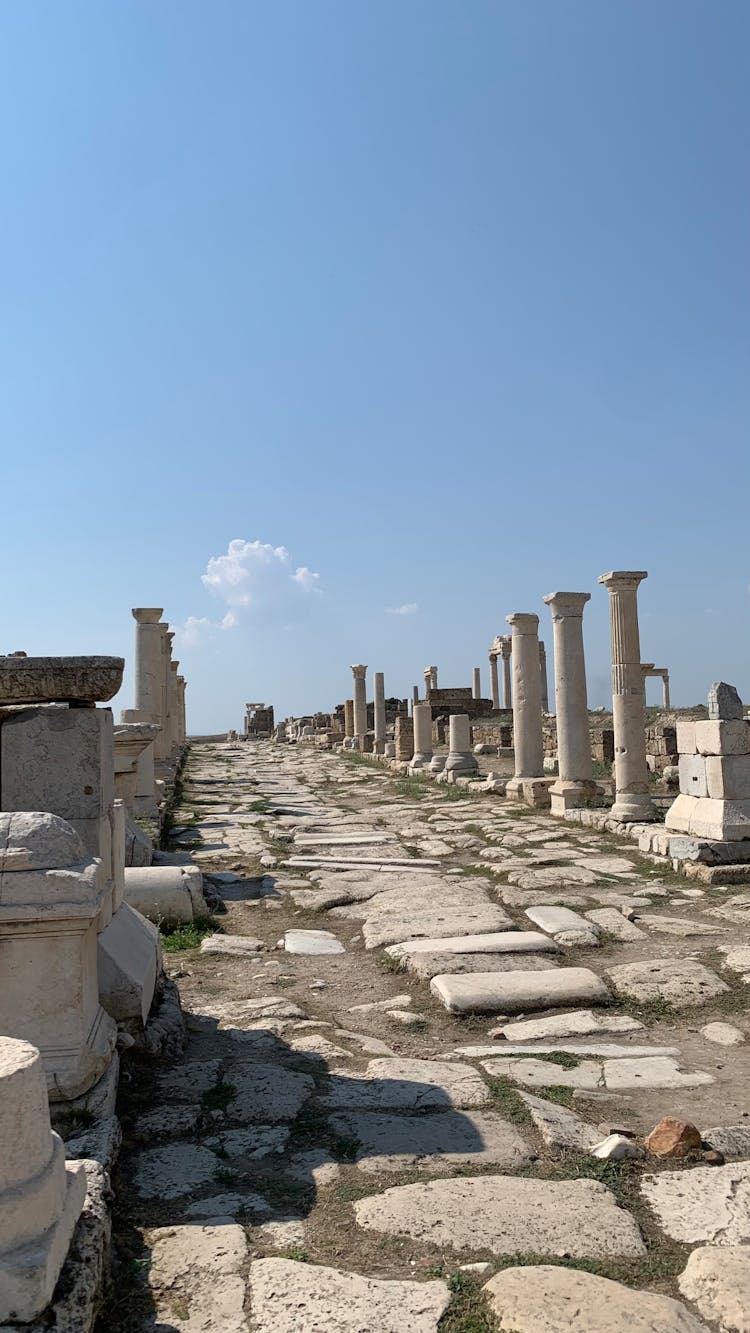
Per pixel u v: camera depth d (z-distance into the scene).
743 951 8.13
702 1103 5.10
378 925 9.34
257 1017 6.57
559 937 8.77
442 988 7.14
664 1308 3.16
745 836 11.73
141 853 10.59
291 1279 3.32
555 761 24.73
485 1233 3.65
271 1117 4.75
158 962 6.44
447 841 15.18
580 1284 3.28
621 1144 4.35
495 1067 5.60
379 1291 3.26
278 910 10.47
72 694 5.82
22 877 4.28
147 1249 3.54
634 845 14.01
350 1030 6.42
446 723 37.66
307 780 29.59
